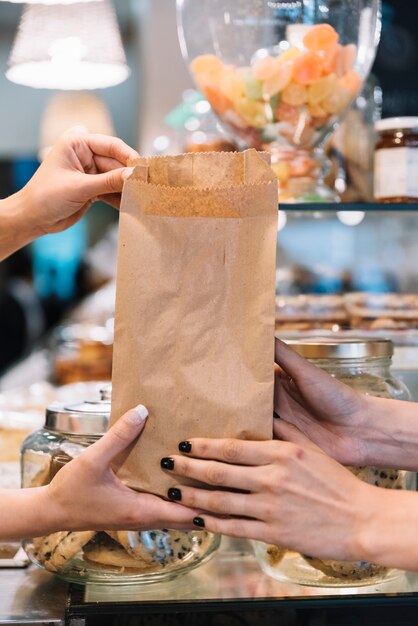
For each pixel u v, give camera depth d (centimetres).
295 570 109
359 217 161
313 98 131
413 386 137
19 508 99
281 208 124
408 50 182
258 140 135
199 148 180
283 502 96
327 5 130
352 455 108
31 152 672
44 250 677
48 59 295
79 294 677
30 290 680
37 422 174
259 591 107
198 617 103
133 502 97
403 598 105
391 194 140
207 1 133
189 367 95
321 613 104
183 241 94
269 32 131
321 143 137
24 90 664
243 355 95
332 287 169
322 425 109
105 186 112
